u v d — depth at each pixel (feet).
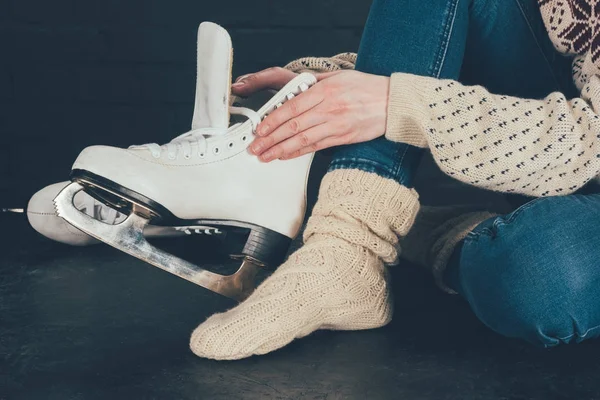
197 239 5.24
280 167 3.96
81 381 3.30
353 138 3.51
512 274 3.18
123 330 3.84
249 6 6.55
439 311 4.16
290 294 3.44
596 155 3.18
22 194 6.77
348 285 3.52
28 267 4.80
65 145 6.75
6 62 6.59
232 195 3.93
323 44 6.62
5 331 3.83
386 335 3.81
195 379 3.31
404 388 3.27
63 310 4.10
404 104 3.36
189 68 6.63
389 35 3.57
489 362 3.53
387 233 3.58
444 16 3.53
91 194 3.90
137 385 3.26
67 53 6.59
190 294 4.36
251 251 3.98
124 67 6.62
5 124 6.70
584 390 3.28
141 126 6.72
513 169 3.23
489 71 3.91
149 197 3.80
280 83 4.32
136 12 6.54
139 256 3.85
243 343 3.40
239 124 3.92
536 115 3.26
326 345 3.67
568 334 3.21
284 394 3.19
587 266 3.10
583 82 3.50
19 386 3.25
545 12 3.54
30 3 6.49
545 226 3.14
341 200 3.54
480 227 3.41
